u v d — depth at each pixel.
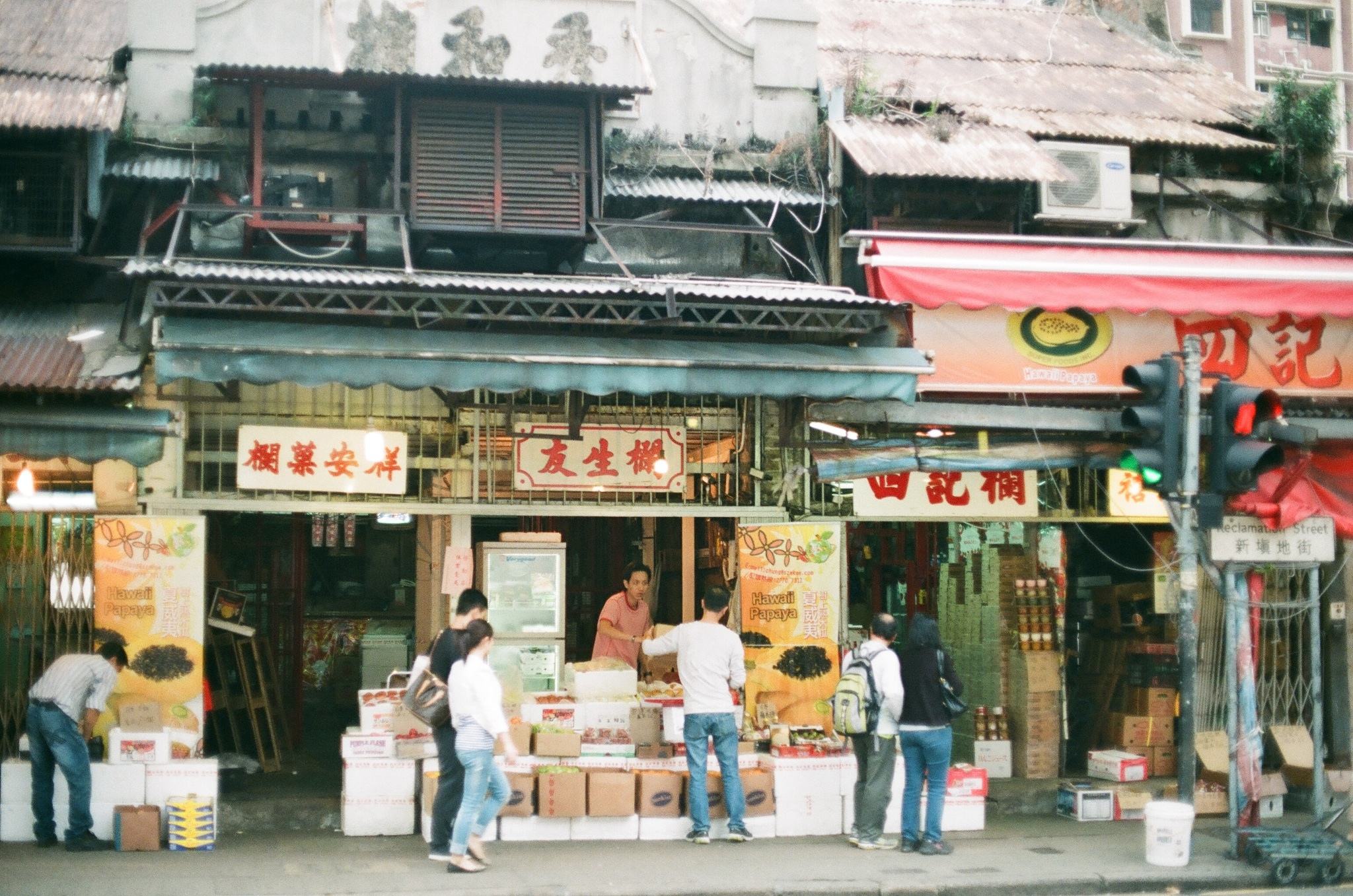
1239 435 9.08
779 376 9.51
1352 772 11.66
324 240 10.21
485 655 8.41
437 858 8.53
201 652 9.52
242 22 10.45
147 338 9.42
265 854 8.79
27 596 9.81
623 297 9.41
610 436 10.70
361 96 10.55
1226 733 11.38
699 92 11.46
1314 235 12.57
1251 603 9.74
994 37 15.20
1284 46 17.09
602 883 8.04
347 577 16.16
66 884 7.77
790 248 11.39
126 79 10.26
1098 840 9.88
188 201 9.84
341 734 13.20
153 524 9.53
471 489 10.51
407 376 8.87
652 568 13.25
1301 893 8.64
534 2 10.34
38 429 8.70
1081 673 12.91
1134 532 12.88
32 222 9.67
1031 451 10.86
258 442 9.98
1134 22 15.91
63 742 8.68
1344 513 10.01
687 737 9.30
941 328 10.84
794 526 10.59
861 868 8.65
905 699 9.26
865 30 14.73
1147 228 12.38
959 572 12.62
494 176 10.01
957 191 11.45
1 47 10.23
